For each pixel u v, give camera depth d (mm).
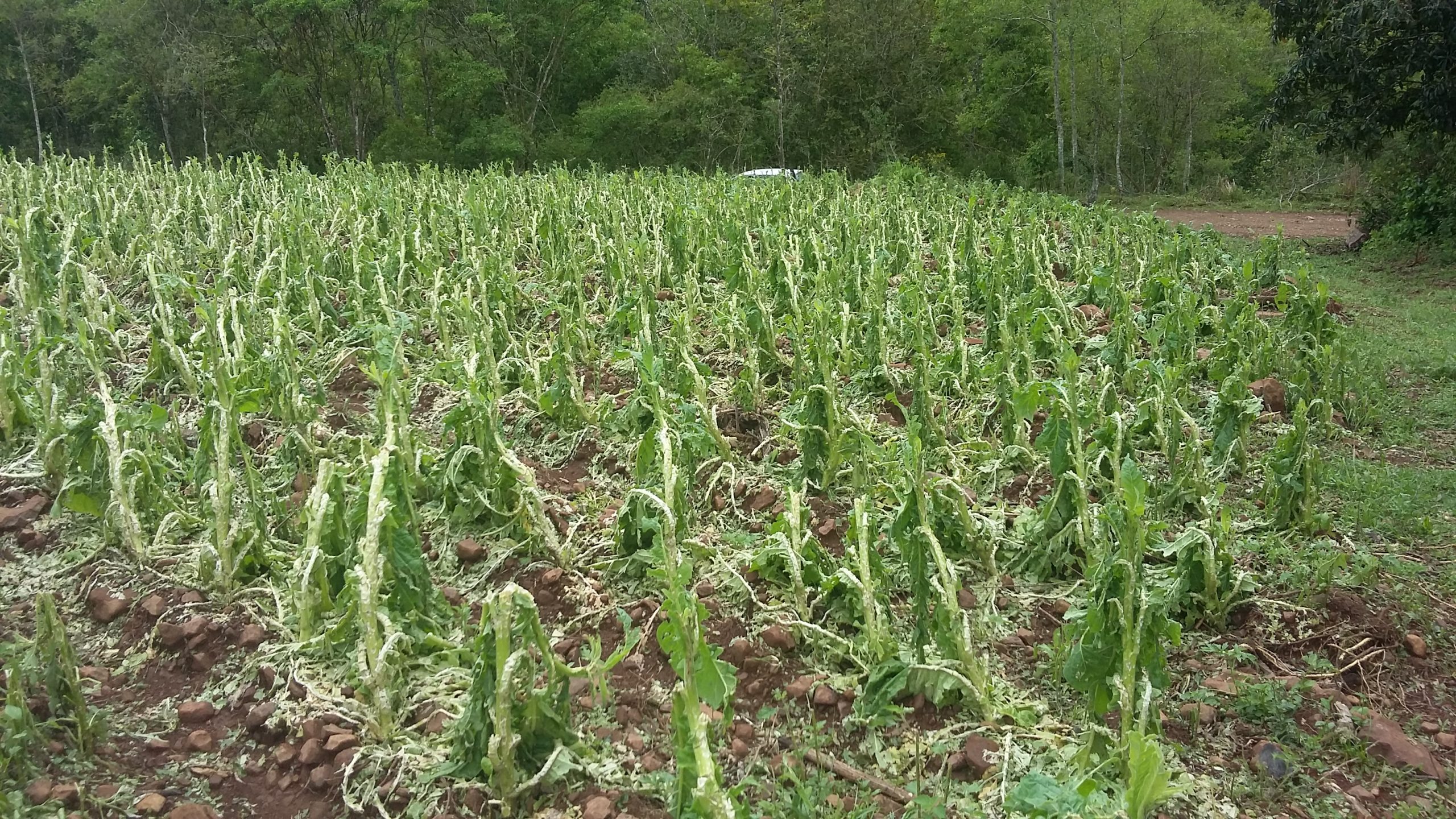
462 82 29031
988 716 3883
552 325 8242
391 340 5266
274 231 9461
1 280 8492
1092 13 28484
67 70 33312
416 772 3602
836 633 4359
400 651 4059
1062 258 11445
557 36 30875
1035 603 4754
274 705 3947
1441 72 13875
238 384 5602
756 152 30828
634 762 3725
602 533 5141
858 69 29766
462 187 14000
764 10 30828
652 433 4812
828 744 3867
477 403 5090
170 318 6582
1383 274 14047
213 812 3516
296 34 30000
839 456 5465
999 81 33438
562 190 13305
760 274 8391
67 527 5012
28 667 3850
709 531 5254
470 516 5129
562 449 6094
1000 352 6551
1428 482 6094
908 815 3449
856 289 8383
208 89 30188
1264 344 7500
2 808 3303
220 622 4363
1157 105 33562
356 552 4168
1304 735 3961
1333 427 6816
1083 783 2961
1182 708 4082
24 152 33062
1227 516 4633
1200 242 11602
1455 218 14820
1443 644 4574
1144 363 6395
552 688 3635
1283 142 31484
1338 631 4590
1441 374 8305
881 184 17953
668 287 9469
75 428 4969
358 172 14797
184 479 5316
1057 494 4945
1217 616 4656
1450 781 3758
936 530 4828
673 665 3377
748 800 3590
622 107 29172
